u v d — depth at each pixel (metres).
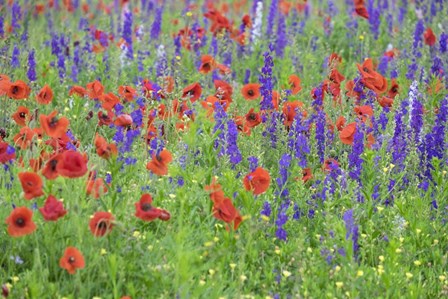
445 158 7.90
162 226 6.50
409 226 7.00
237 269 6.16
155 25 12.79
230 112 8.64
